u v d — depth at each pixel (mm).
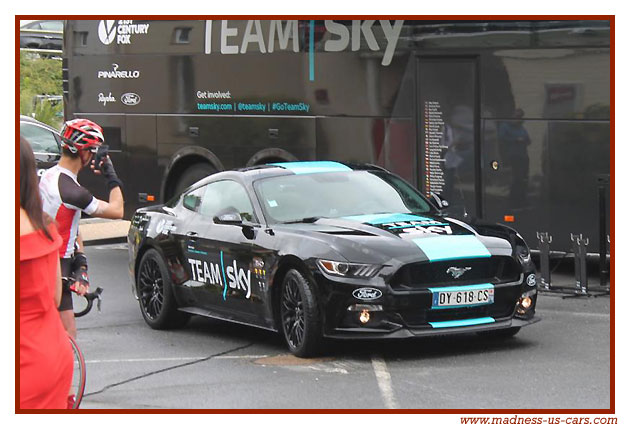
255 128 16938
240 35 17000
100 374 9852
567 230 14312
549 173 14359
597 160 14023
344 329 9703
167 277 11938
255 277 10594
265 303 10500
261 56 16781
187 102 17750
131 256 12602
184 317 12156
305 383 9125
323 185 11250
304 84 16344
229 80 17172
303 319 9969
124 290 14898
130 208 18703
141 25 18312
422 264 9680
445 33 15008
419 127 15328
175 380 9469
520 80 14484
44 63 30312
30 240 5145
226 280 11070
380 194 11297
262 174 11414
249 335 11656
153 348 11078
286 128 16578
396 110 15477
